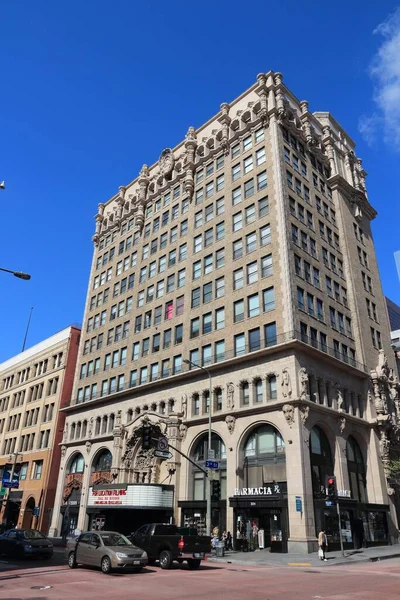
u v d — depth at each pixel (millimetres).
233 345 40531
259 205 44688
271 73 50938
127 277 59969
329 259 47125
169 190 59156
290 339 36031
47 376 67875
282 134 47438
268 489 32906
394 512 40000
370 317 50094
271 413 34969
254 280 41531
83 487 50656
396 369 50812
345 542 32719
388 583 16000
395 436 43531
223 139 52281
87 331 63594
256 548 31984
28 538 24641
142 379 49844
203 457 39875
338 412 37656
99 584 15695
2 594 13344
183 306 48469
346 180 56344
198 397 42094
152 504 34719
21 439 67750
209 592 13930
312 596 12977
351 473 38750
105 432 51688
